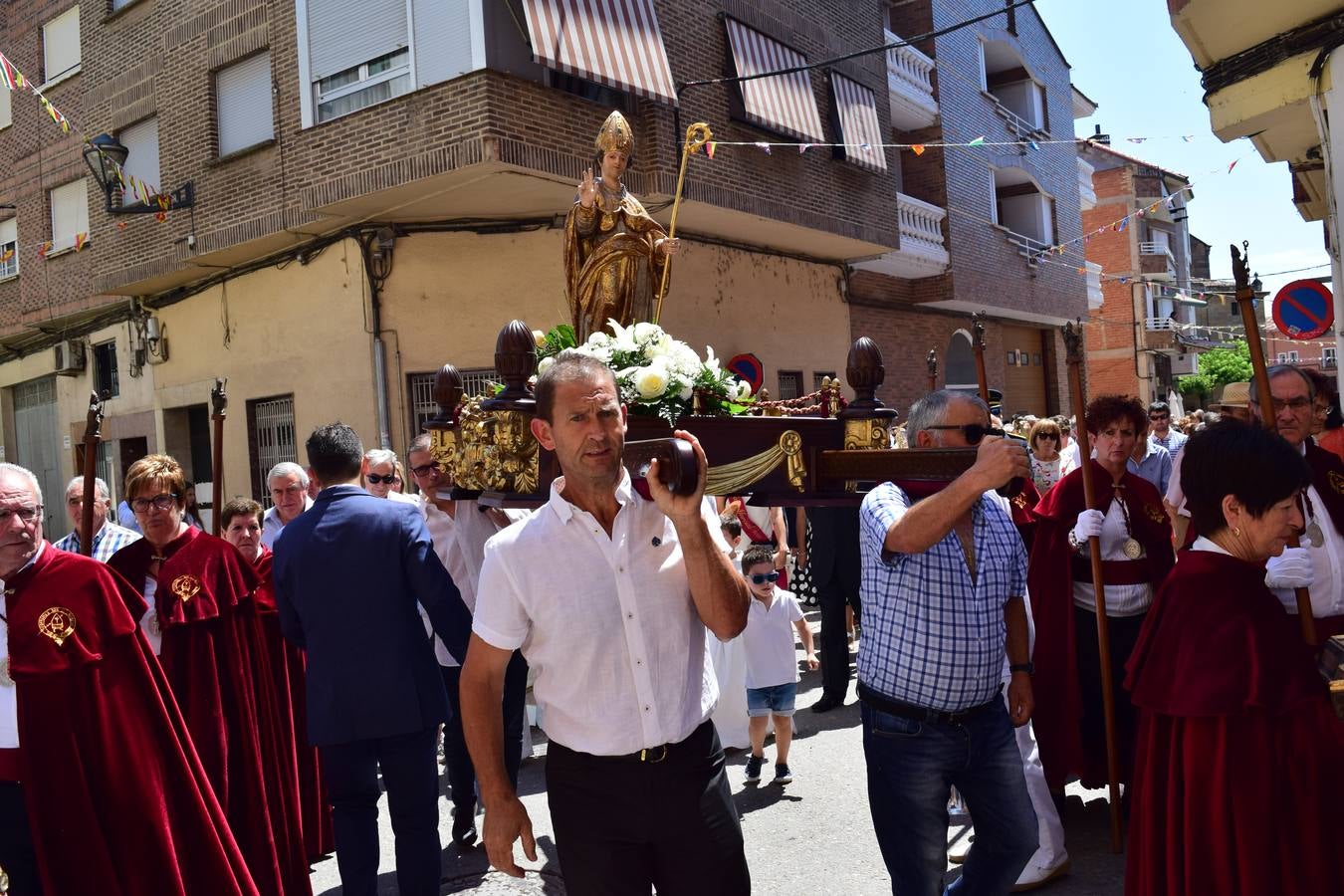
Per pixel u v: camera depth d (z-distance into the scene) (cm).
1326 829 234
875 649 304
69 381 1573
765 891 417
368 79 1043
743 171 1194
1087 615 461
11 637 315
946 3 1723
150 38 1280
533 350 316
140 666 331
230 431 1255
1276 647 240
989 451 248
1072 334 444
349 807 383
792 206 1265
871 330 1614
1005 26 1936
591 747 245
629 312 404
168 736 334
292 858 424
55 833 310
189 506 594
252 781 402
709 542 234
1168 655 253
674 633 250
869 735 307
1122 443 445
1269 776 236
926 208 1598
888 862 306
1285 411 376
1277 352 4266
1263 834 235
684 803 247
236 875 345
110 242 1338
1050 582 460
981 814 306
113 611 329
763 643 541
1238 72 614
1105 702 433
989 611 297
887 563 295
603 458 239
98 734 319
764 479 312
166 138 1255
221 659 405
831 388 344
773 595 545
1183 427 1110
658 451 222
